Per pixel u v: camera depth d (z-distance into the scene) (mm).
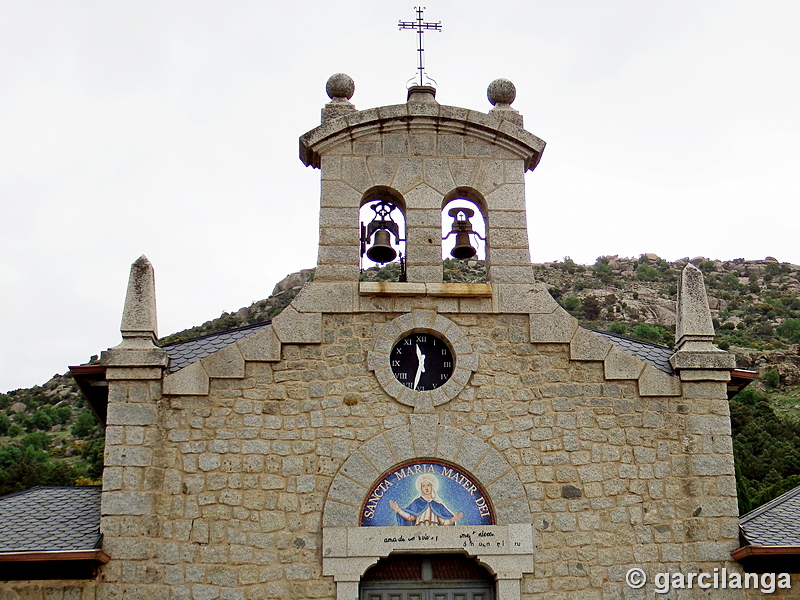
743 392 49188
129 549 11523
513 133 14016
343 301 12969
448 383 12680
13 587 11219
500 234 13594
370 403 12523
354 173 13703
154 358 12266
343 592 11617
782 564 12133
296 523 11898
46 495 13289
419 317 12969
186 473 11969
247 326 14102
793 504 13727
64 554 11047
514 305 13172
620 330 63312
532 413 12680
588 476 12430
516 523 12109
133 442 11984
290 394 12477
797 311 75312
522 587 11867
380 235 13867
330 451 12258
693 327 13328
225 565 11633
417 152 13906
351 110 14305
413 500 12164
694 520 12336
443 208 13805
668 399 12922
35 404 63844
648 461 12578
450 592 12094
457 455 12352
